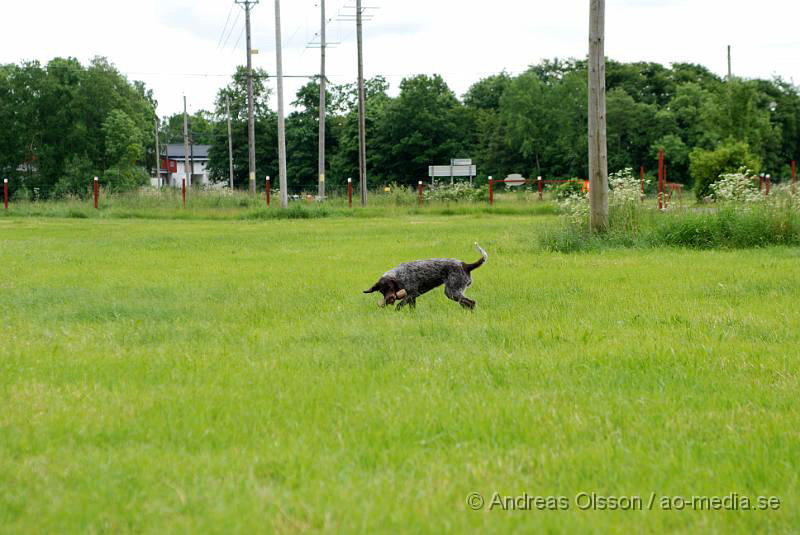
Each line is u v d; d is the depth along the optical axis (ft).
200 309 34.88
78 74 253.65
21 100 247.29
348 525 12.68
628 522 13.00
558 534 12.59
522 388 21.20
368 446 16.53
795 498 13.80
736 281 41.45
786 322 29.89
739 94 208.13
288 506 13.46
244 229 96.48
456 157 300.40
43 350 26.71
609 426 17.60
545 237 64.39
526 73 312.91
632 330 28.99
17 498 13.92
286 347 26.91
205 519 12.96
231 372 23.27
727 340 26.99
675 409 19.15
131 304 36.45
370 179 300.61
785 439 16.74
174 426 17.93
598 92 63.98
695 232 62.28
